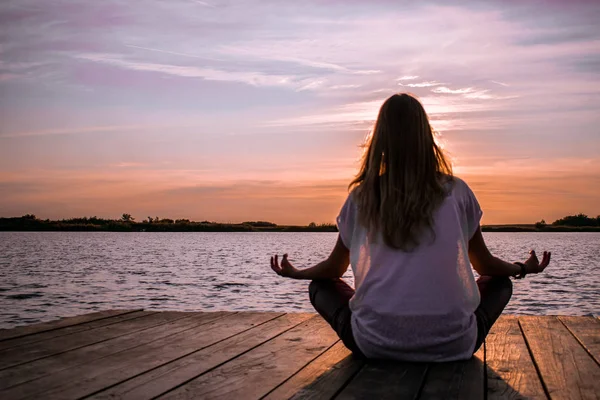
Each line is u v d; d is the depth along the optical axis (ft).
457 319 8.86
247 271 102.89
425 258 8.65
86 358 10.21
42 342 11.57
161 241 406.21
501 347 10.92
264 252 207.21
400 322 8.92
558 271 101.40
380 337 9.07
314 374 9.05
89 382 8.70
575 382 8.52
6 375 9.08
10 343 11.46
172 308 50.26
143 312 15.35
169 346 11.21
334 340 11.75
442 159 9.02
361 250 9.04
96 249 232.94
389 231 8.63
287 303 54.13
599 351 10.59
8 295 62.13
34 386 8.48
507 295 9.87
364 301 9.11
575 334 12.16
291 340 11.76
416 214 8.51
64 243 330.13
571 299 57.62
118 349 10.94
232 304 53.36
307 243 369.09
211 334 12.39
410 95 8.93
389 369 9.01
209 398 7.90
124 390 8.29
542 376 8.82
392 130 8.68
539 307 51.39
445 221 8.61
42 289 68.74
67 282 78.84
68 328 13.10
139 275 92.48
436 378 8.52
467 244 8.96
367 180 8.89
